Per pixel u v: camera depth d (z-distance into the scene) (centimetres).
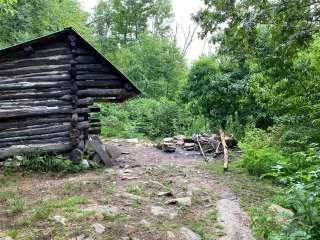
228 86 911
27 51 487
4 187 402
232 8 463
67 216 300
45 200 348
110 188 391
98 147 524
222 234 292
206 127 900
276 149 524
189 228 301
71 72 503
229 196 393
